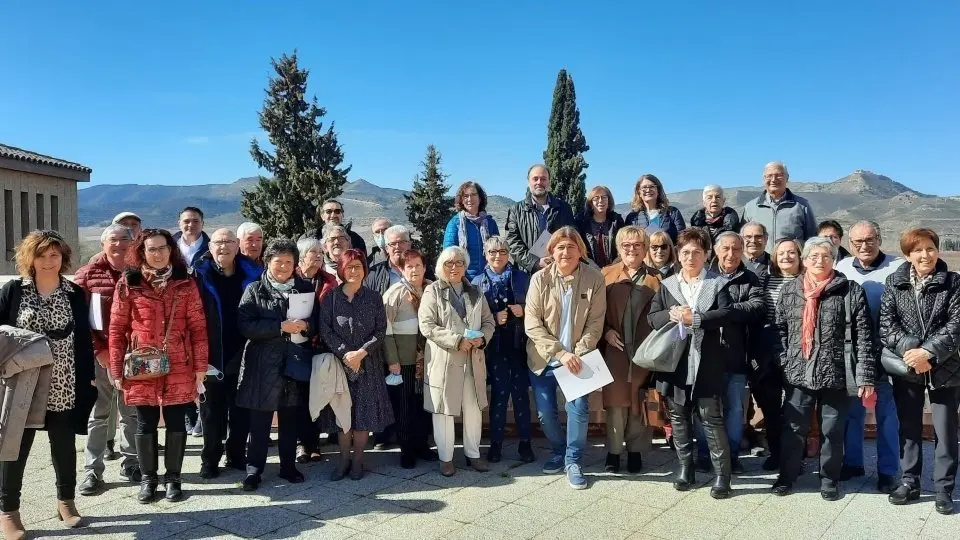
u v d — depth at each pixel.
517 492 4.83
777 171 6.68
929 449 5.86
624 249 5.28
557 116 42.28
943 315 4.37
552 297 5.10
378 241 7.10
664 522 4.27
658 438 6.35
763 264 5.55
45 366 3.99
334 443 6.19
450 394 5.16
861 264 5.23
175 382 4.48
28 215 24.56
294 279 5.12
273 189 29.23
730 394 5.10
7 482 3.96
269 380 4.82
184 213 6.48
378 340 5.10
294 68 31.19
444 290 5.27
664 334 4.68
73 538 4.02
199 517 4.35
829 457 4.63
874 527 4.18
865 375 4.39
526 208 6.84
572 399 4.89
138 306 4.39
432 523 4.25
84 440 6.31
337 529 4.16
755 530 4.14
